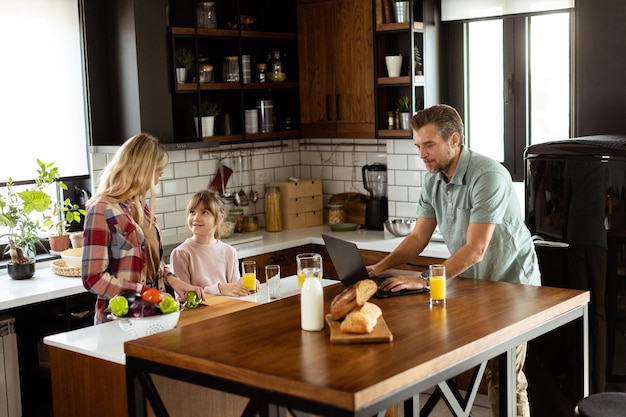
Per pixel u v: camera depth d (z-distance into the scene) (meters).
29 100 4.95
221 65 5.91
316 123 6.09
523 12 5.23
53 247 4.95
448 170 3.63
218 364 2.40
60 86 5.10
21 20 4.88
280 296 3.88
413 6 5.47
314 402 2.18
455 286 3.40
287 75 6.22
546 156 4.22
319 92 6.03
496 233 3.64
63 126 5.13
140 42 5.11
